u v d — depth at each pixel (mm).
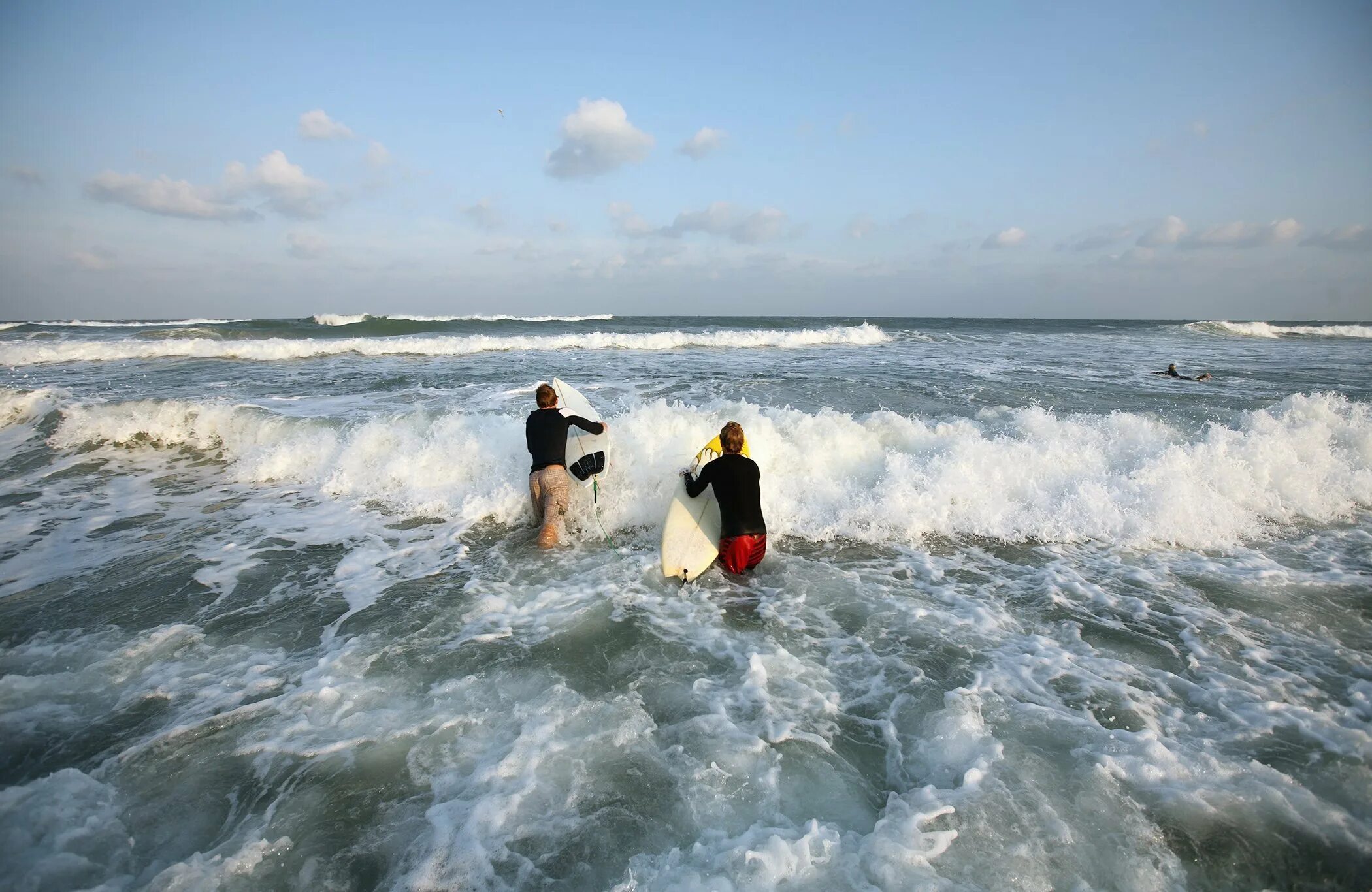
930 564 5523
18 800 2814
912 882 2400
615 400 11148
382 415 9156
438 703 3580
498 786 2945
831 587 5094
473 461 7375
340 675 3861
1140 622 4539
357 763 3100
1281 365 17672
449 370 15281
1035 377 14352
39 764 3059
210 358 18125
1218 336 32688
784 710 3529
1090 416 8836
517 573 5379
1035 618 4590
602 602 4836
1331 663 4012
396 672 3896
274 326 30438
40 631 4383
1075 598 4895
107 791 2895
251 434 8828
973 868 2463
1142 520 6094
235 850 2590
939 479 6684
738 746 3227
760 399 11320
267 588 5090
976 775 2980
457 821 2744
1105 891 2387
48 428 9609
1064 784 2926
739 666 3975
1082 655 4102
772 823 2744
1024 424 8445
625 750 3193
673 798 2879
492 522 6512
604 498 6516
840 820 2764
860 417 8961
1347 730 3312
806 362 17516
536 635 4348
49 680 3781
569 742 3248
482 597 4918
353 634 4367
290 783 2963
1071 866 2486
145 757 3127
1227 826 2686
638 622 4531
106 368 15711
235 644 4246
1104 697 3639
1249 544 5879
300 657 4082
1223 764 3045
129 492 7367
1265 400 11531
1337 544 5863
